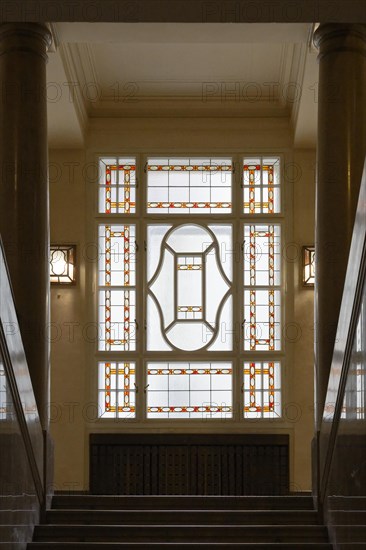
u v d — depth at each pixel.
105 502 7.75
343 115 8.32
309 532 6.95
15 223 8.08
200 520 7.21
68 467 12.31
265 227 12.83
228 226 12.84
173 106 12.79
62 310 12.62
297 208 12.76
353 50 8.42
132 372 12.60
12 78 8.30
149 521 7.21
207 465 12.38
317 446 7.80
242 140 12.84
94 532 6.89
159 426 12.45
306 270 12.64
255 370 12.61
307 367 12.52
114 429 12.41
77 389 12.48
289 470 12.32
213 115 12.81
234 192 12.85
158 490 12.33
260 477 12.34
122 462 12.40
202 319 12.70
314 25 8.66
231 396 12.55
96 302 12.67
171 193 12.91
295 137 12.42
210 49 11.58
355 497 5.76
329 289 8.06
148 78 12.39
